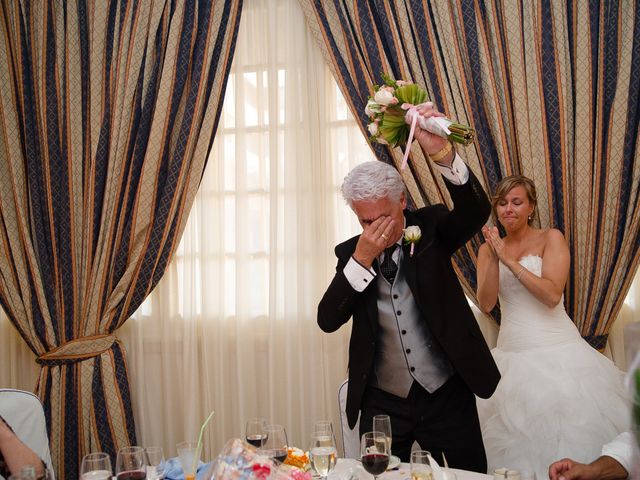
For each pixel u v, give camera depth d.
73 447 3.81
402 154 3.58
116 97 3.94
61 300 3.93
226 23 3.88
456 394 2.19
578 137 3.37
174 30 3.91
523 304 3.04
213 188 3.99
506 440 2.82
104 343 3.87
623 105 3.30
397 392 2.21
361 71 3.65
